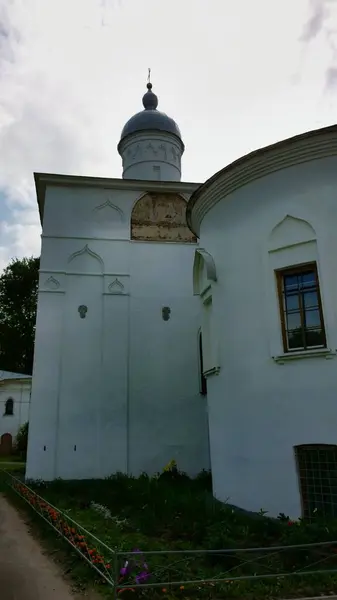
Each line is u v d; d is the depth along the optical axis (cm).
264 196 942
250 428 882
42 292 1505
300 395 818
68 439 1401
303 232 873
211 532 701
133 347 1522
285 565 572
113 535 762
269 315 885
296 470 802
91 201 1628
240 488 880
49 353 1457
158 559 607
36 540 797
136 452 1433
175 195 1697
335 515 746
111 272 1570
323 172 873
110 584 529
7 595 541
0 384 3388
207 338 1102
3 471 1878
